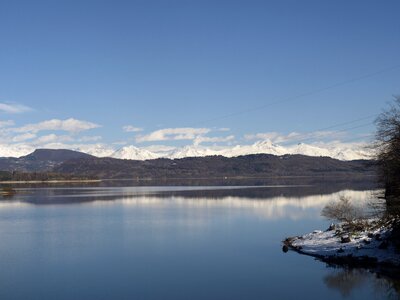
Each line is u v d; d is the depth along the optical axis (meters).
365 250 62.31
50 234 89.38
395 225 61.50
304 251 68.00
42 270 59.34
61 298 48.00
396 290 49.19
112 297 48.03
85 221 111.50
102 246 75.44
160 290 50.31
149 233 89.62
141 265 61.50
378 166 59.94
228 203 163.38
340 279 53.25
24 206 157.88
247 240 79.81
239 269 58.66
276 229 92.88
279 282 52.66
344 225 78.25
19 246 75.88
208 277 55.25
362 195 172.50
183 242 78.50
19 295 49.06
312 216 114.94
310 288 50.38
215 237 83.62
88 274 57.09
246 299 47.09
